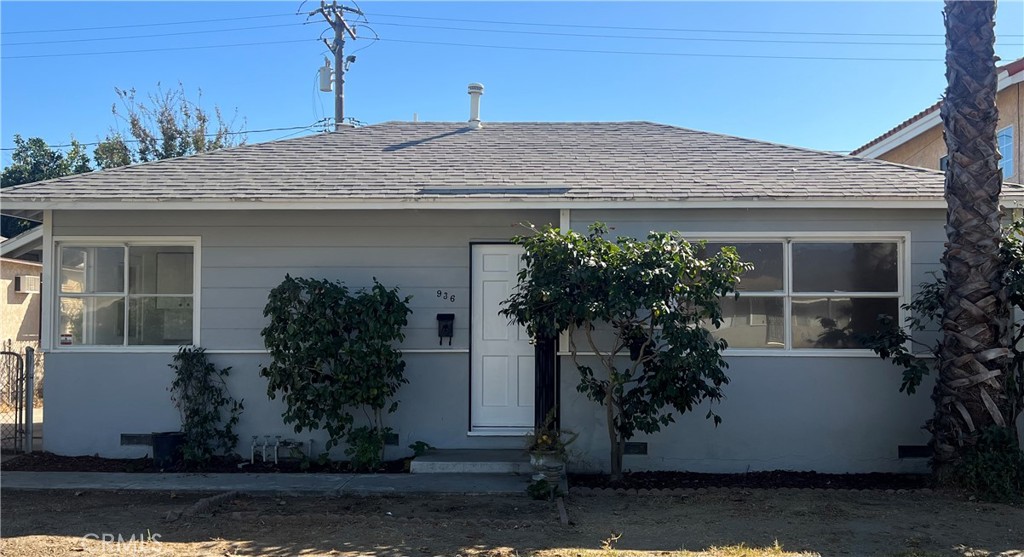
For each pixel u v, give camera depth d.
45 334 9.22
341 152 10.60
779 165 9.80
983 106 7.74
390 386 8.74
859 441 8.76
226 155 10.45
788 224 8.84
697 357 7.48
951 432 7.82
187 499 7.56
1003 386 7.74
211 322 9.19
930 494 7.68
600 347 8.84
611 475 8.36
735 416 8.81
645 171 9.63
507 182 9.24
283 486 7.92
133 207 8.70
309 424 8.62
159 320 9.34
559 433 8.27
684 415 8.82
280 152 10.59
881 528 6.59
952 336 7.83
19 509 7.17
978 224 7.74
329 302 8.55
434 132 11.60
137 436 9.13
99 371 9.18
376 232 9.20
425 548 6.00
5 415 12.45
